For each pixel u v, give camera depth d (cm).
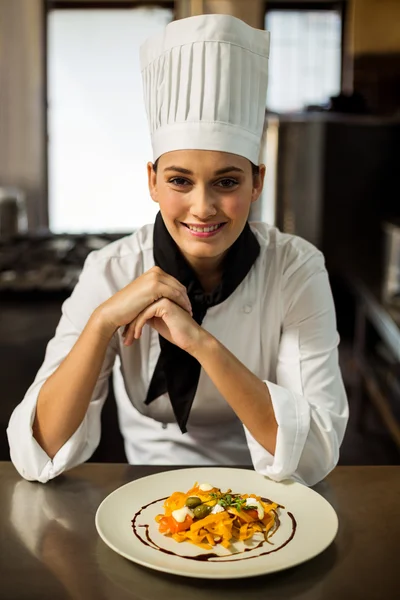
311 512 102
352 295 418
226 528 93
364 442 330
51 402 119
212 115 112
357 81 468
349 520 102
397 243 305
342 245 417
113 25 515
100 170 540
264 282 135
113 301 119
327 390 128
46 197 530
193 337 117
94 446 127
